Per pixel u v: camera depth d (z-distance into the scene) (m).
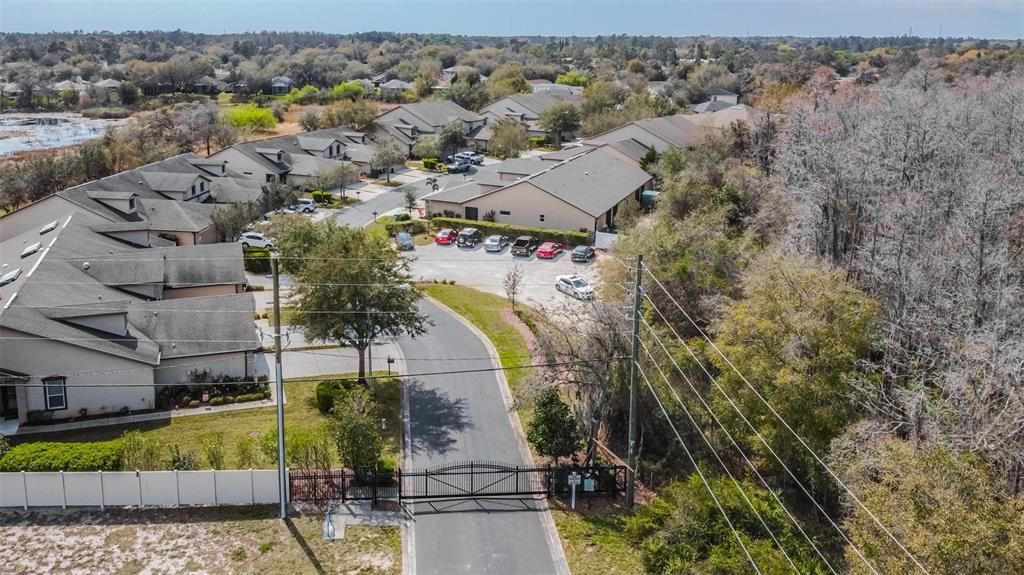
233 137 109.75
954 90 72.19
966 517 19.52
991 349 27.44
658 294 39.97
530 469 31.45
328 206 79.62
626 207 70.62
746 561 23.00
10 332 35.19
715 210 55.62
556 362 34.47
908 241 37.22
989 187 34.41
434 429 36.62
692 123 108.25
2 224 59.09
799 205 47.25
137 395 37.47
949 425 25.56
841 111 59.31
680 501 26.72
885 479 21.98
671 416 33.97
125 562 26.53
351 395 33.50
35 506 29.38
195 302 43.06
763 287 32.31
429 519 29.72
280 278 57.41
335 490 30.64
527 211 70.31
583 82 182.75
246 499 30.08
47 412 36.34
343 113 115.31
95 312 37.66
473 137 118.38
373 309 39.00
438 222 71.38
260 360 43.56
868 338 31.02
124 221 59.66
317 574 26.34
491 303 52.91
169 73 178.75
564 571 26.95
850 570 22.30
